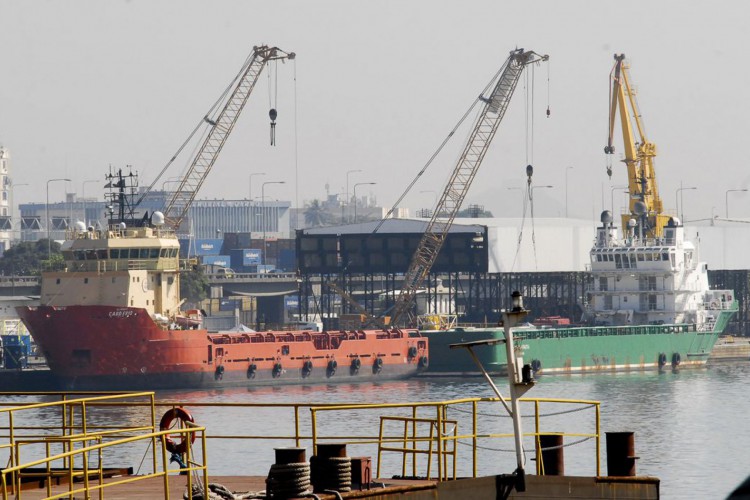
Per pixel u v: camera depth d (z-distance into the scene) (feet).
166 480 427.33
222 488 443.73
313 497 425.69
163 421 475.72
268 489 428.56
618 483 485.15
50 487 455.63
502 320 456.45
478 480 475.72
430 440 496.23
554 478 479.41
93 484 485.15
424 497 466.70
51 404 461.37
